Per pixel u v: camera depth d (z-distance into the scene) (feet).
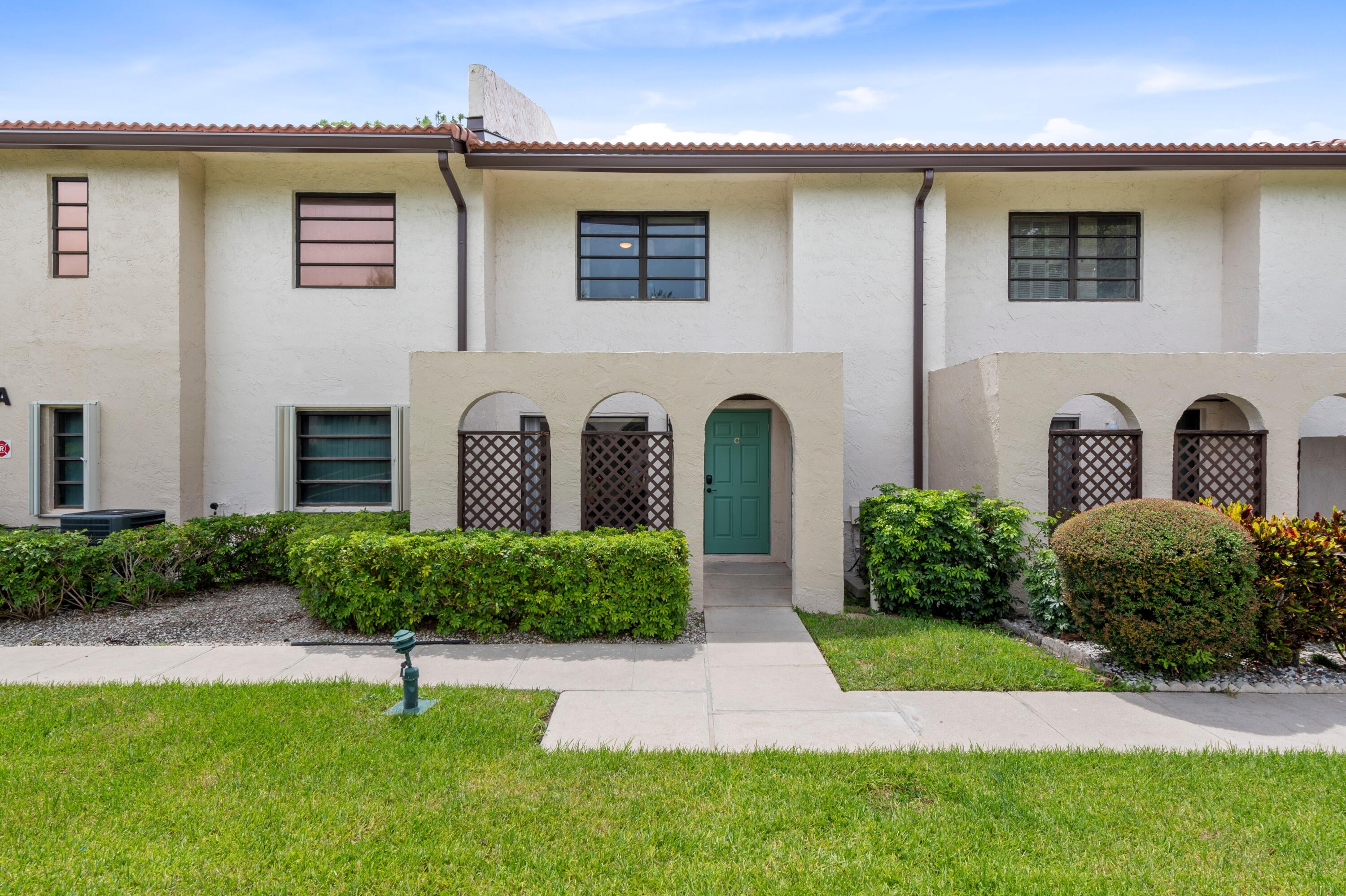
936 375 28.71
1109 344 30.76
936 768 11.64
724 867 8.97
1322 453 28.84
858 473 29.22
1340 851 9.32
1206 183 30.58
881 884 8.68
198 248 28.94
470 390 23.95
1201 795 10.78
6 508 27.96
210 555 25.04
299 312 29.45
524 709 14.14
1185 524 16.15
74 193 28.30
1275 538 16.63
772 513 32.45
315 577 20.34
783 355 24.00
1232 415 28.60
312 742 12.43
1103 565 16.37
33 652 18.44
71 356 27.78
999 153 27.81
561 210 31.04
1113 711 14.62
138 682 15.61
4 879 8.65
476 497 24.75
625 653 18.76
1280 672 16.72
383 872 8.79
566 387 23.98
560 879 8.73
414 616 20.17
